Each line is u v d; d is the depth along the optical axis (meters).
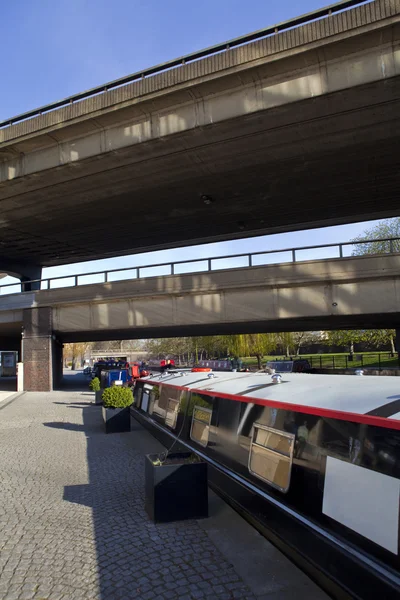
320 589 3.78
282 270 19.80
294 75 16.56
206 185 23.69
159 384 10.62
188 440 7.37
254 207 27.59
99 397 18.31
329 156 20.50
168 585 3.89
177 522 5.34
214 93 17.86
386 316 20.06
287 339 47.12
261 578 4.00
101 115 19.50
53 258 41.19
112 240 34.91
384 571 3.04
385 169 22.05
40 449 9.66
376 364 39.88
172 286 22.16
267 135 18.67
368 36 15.09
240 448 5.54
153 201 25.92
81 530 5.15
